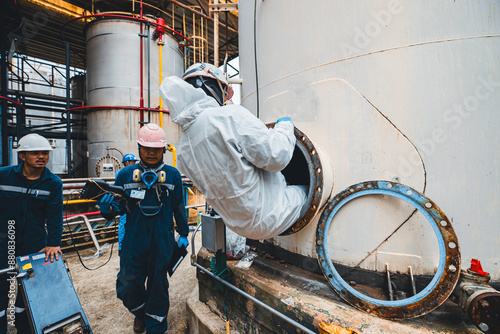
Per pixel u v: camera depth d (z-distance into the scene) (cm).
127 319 227
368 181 121
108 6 797
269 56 173
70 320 155
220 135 104
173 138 701
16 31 718
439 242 103
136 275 183
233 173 108
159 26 604
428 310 100
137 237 182
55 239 191
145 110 604
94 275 317
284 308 129
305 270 151
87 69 691
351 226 132
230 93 141
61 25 736
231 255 187
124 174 195
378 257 125
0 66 707
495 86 106
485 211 108
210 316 184
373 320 107
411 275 116
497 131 107
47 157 190
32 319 144
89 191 171
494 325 87
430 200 105
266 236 133
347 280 134
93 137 654
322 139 143
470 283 97
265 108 179
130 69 646
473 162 109
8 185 182
